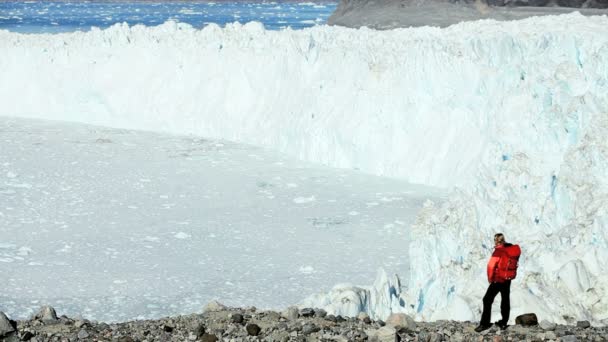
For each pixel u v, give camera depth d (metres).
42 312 10.80
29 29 126.44
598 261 12.45
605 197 15.95
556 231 15.29
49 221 23.62
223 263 19.97
